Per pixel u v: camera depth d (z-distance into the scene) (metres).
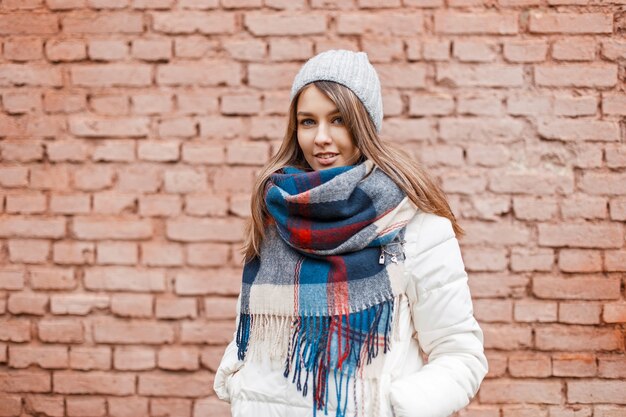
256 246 1.59
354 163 1.55
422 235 1.46
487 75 2.36
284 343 1.43
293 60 2.40
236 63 2.41
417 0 2.37
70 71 2.44
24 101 2.44
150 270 2.44
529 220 2.36
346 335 1.38
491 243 2.37
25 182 2.45
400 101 2.38
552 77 2.35
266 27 2.40
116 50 2.43
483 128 2.37
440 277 1.42
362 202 1.45
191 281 2.44
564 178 2.35
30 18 2.44
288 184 1.52
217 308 2.43
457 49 2.37
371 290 1.40
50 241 2.45
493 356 2.38
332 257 1.43
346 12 2.39
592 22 2.34
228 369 1.60
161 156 2.43
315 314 1.40
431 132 2.38
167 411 2.44
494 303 2.38
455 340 1.40
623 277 2.35
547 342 2.37
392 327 1.40
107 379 2.45
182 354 2.44
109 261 2.44
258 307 1.48
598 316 2.35
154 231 2.44
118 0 2.42
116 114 2.44
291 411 1.41
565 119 2.35
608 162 2.34
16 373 2.45
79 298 2.44
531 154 2.36
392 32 2.38
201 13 2.41
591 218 2.35
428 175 1.54
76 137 2.44
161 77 2.43
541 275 2.37
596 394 2.35
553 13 2.35
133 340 2.44
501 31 2.36
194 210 2.43
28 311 2.45
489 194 2.37
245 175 2.42
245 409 1.47
